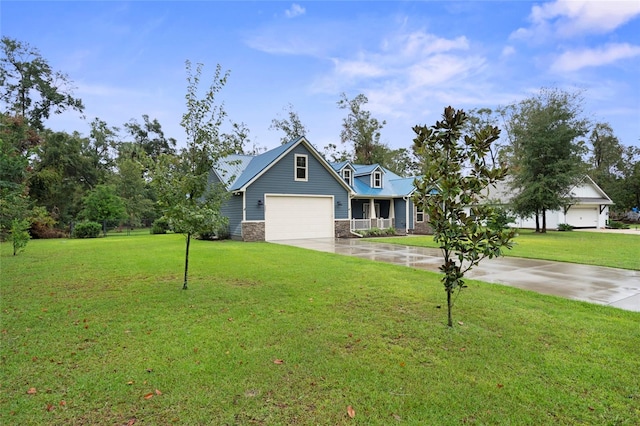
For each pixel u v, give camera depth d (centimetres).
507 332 441
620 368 347
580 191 3188
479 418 267
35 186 2645
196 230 649
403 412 274
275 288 662
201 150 671
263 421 261
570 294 645
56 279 736
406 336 426
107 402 283
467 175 444
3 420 258
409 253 1245
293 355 371
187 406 279
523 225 3177
